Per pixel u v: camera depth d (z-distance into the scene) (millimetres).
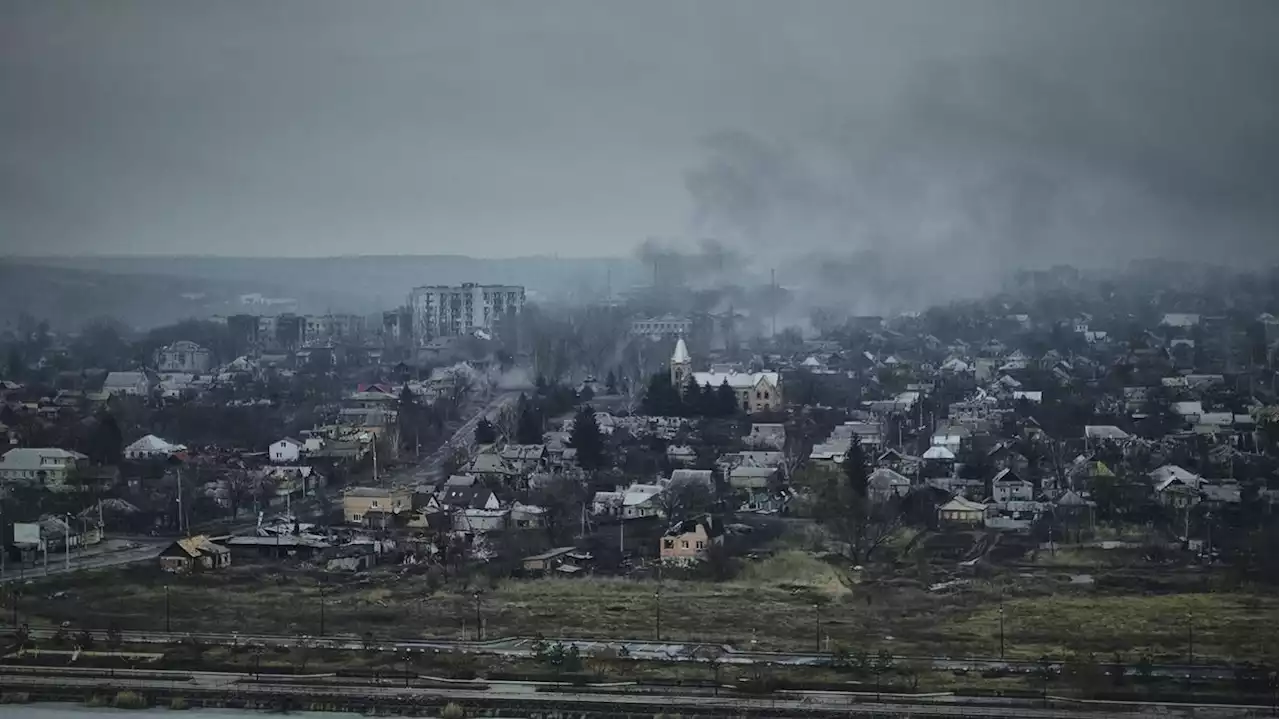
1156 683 102562
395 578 135625
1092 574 135250
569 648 112250
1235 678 103562
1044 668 106688
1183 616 120688
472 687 103688
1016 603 125500
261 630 119438
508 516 155250
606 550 144000
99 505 161625
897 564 139500
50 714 100438
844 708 97812
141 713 100812
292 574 137375
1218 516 154500
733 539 146375
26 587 132250
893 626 118688
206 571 138875
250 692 102500
